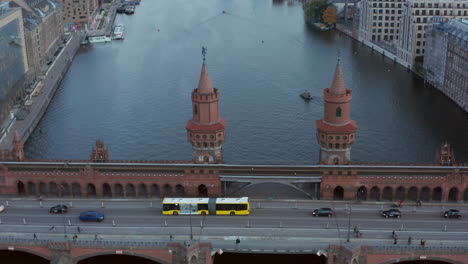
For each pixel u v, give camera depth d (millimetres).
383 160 181625
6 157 140000
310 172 133250
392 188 131375
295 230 119688
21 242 114750
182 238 117000
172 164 133875
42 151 192125
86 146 196375
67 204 133250
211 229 120562
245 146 194375
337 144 132500
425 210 127938
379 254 110375
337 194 136250
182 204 126438
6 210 130750
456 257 109750
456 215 123812
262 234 118250
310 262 121188
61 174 135375
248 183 137625
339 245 110688
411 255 110062
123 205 132375
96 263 122188
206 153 135375
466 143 194000
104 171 134625
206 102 131250
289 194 137500
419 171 129875
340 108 130625
